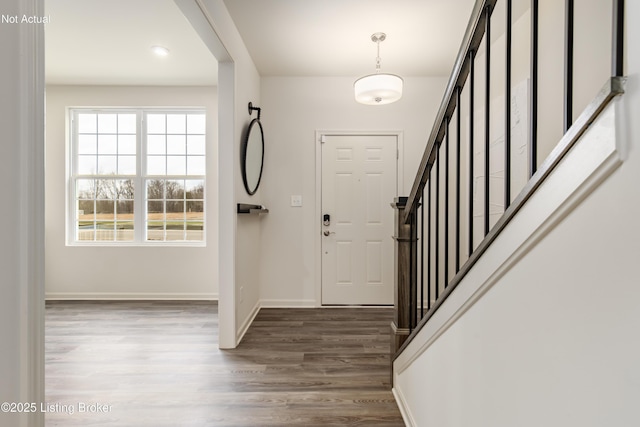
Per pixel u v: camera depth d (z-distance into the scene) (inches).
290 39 110.4
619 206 19.1
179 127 156.6
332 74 138.1
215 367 87.1
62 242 152.0
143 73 140.6
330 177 141.3
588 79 69.7
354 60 125.6
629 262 18.4
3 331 25.9
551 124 82.6
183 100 153.3
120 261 152.9
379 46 115.3
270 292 141.2
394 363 74.2
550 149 83.0
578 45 72.7
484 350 36.4
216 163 153.3
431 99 139.6
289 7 92.9
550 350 25.4
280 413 67.7
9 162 26.0
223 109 99.4
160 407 69.9
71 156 154.6
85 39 113.1
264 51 118.5
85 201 155.4
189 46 118.0
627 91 18.6
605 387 20.1
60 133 151.9
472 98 43.4
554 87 81.4
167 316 129.6
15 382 26.4
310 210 141.2
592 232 21.1
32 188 27.4
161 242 156.1
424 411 56.0
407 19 99.1
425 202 137.2
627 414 18.6
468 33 42.3
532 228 27.1
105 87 152.6
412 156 140.1
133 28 106.3
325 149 140.9
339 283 141.9
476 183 121.2
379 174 140.9
